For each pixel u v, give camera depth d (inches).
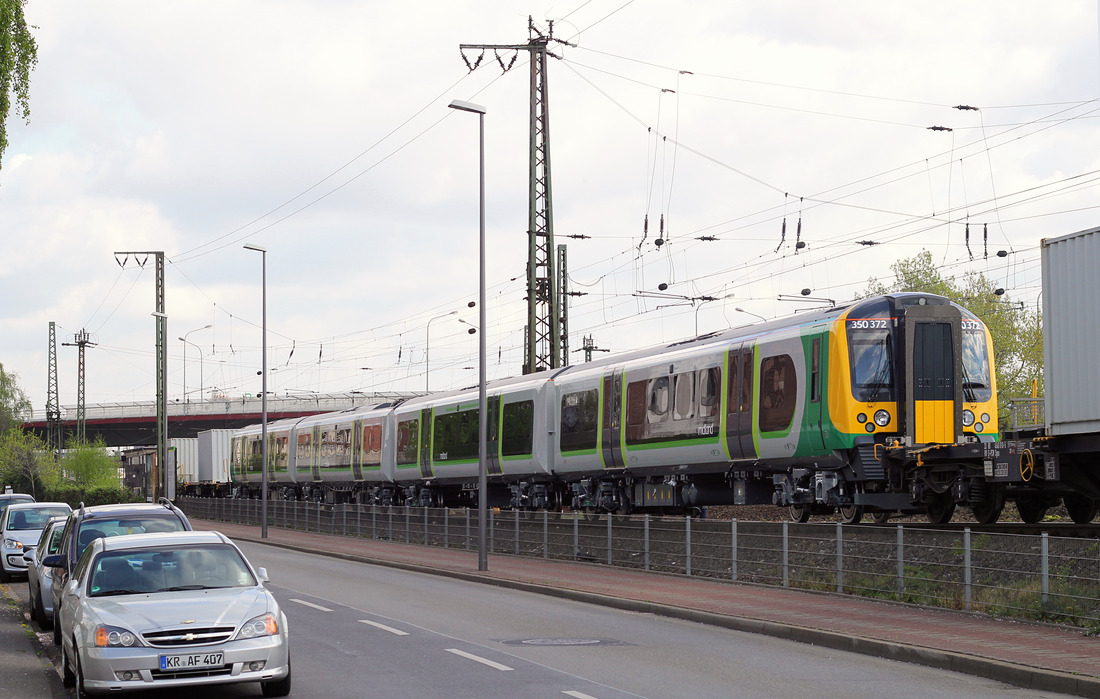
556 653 534.3
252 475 2554.1
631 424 1211.2
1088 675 429.4
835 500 925.2
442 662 506.3
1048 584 594.9
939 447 824.9
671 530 946.7
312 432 2222.0
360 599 797.9
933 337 901.8
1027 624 581.6
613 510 1289.4
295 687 446.6
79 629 421.4
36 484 3572.8
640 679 459.8
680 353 1136.8
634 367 1219.2
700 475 1136.8
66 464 3649.1
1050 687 434.3
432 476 1702.8
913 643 520.1
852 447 890.1
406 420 1808.6
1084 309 661.3
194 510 2583.7
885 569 714.8
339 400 4375.0
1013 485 788.0
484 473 1034.1
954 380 900.6
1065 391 676.7
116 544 477.1
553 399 1385.3
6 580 1009.5
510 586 900.0
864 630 569.9
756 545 839.7
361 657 522.3
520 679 460.1
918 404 890.1
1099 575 564.7
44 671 515.8
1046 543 595.5
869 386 892.6
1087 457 719.1
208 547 477.7
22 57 843.4
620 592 791.7
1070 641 522.0
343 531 1729.8
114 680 402.0
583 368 1353.3
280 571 1070.4
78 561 542.6
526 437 1417.3
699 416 1088.2
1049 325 689.0
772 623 604.7
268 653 416.5
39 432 4512.8
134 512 612.7
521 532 1214.3
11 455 3572.8
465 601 788.0
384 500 1924.2
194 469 3056.1
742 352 1031.0
